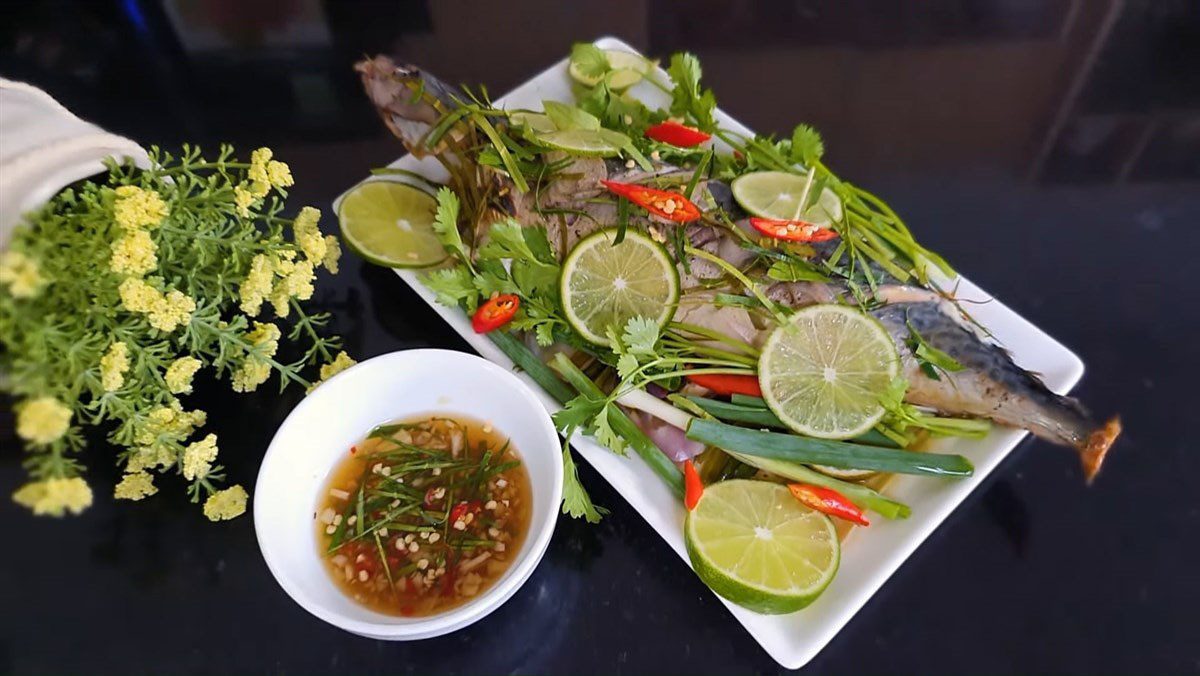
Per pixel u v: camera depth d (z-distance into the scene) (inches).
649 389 12.1
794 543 10.0
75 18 17.0
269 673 10.0
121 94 15.7
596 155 12.0
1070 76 15.9
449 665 10.1
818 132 15.3
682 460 11.4
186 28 16.9
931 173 14.7
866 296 11.5
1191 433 11.8
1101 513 11.2
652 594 10.6
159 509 11.0
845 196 12.9
